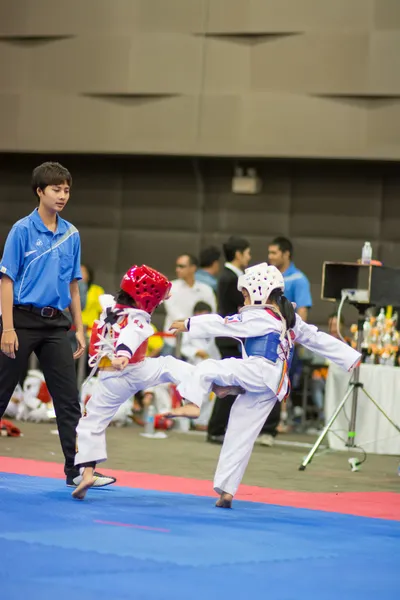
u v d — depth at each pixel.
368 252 9.80
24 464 8.09
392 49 13.62
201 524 5.62
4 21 15.22
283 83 14.09
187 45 14.48
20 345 6.62
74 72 14.95
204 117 14.41
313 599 3.99
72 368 6.81
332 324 12.79
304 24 13.98
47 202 6.64
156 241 15.59
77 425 6.63
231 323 6.44
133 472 8.11
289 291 11.41
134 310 6.25
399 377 10.53
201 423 12.62
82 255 15.90
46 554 4.51
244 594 3.99
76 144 14.95
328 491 7.68
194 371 6.27
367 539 5.48
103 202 15.87
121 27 14.75
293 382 12.89
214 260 13.54
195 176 15.41
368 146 13.75
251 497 7.05
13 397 12.36
